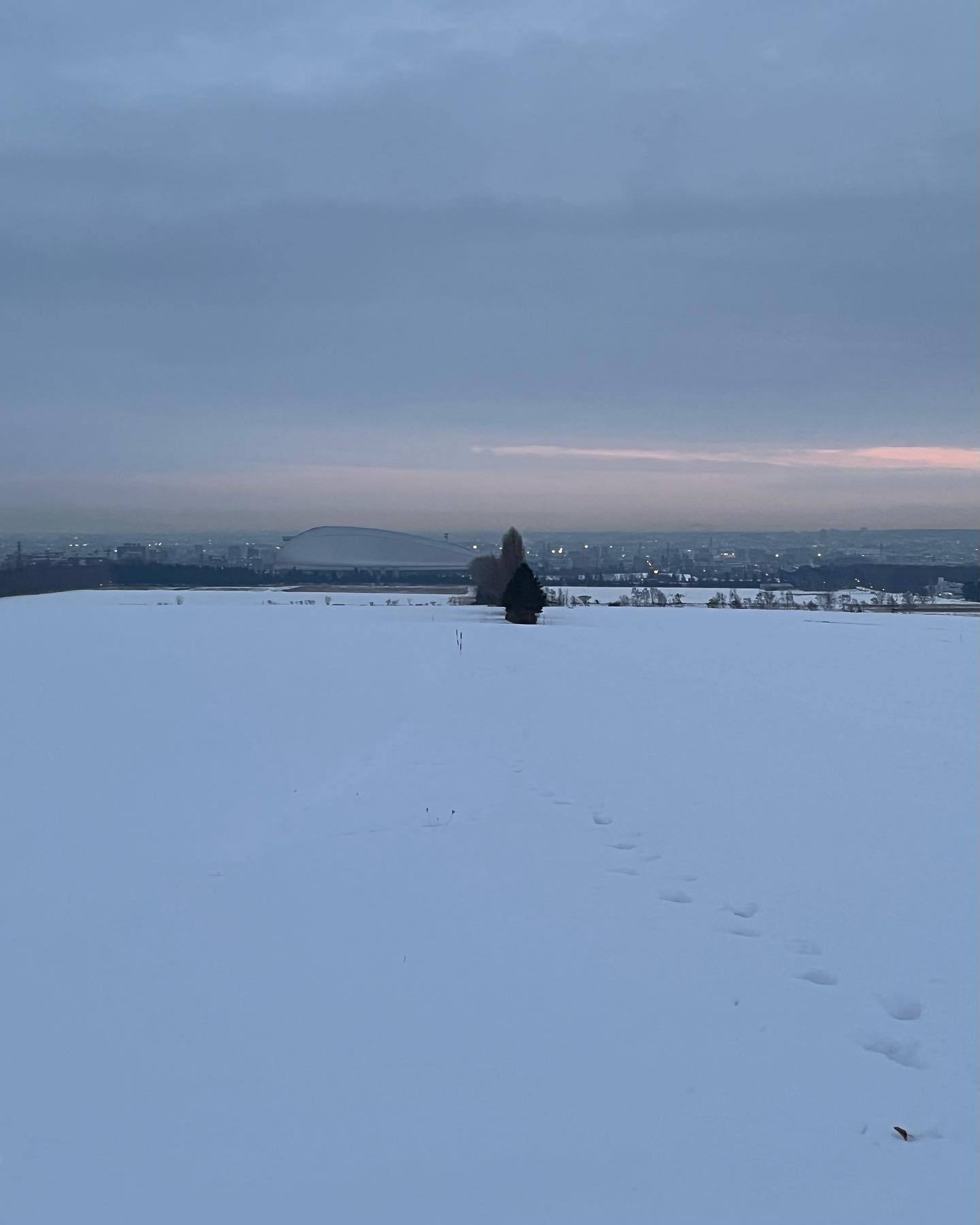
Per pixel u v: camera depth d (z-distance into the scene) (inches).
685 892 241.1
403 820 308.7
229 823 315.3
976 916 224.7
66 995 184.5
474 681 629.9
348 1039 166.2
